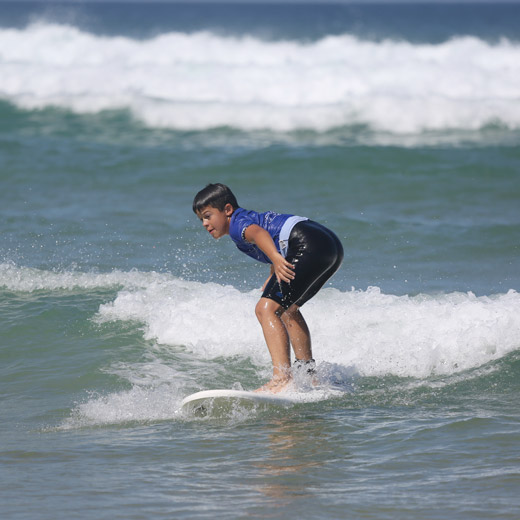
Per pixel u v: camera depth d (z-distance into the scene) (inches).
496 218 1502.2
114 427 676.7
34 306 1019.9
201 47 3228.3
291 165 1948.8
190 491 538.3
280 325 729.6
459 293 1013.8
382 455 596.7
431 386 764.6
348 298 991.6
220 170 1927.9
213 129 2460.6
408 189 1743.4
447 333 855.1
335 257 730.2
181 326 917.8
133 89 2763.3
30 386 784.3
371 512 499.2
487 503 508.1
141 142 2272.4
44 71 2869.1
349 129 2423.7
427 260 1246.3
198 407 700.7
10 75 2839.6
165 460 597.9
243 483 550.6
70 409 722.8
